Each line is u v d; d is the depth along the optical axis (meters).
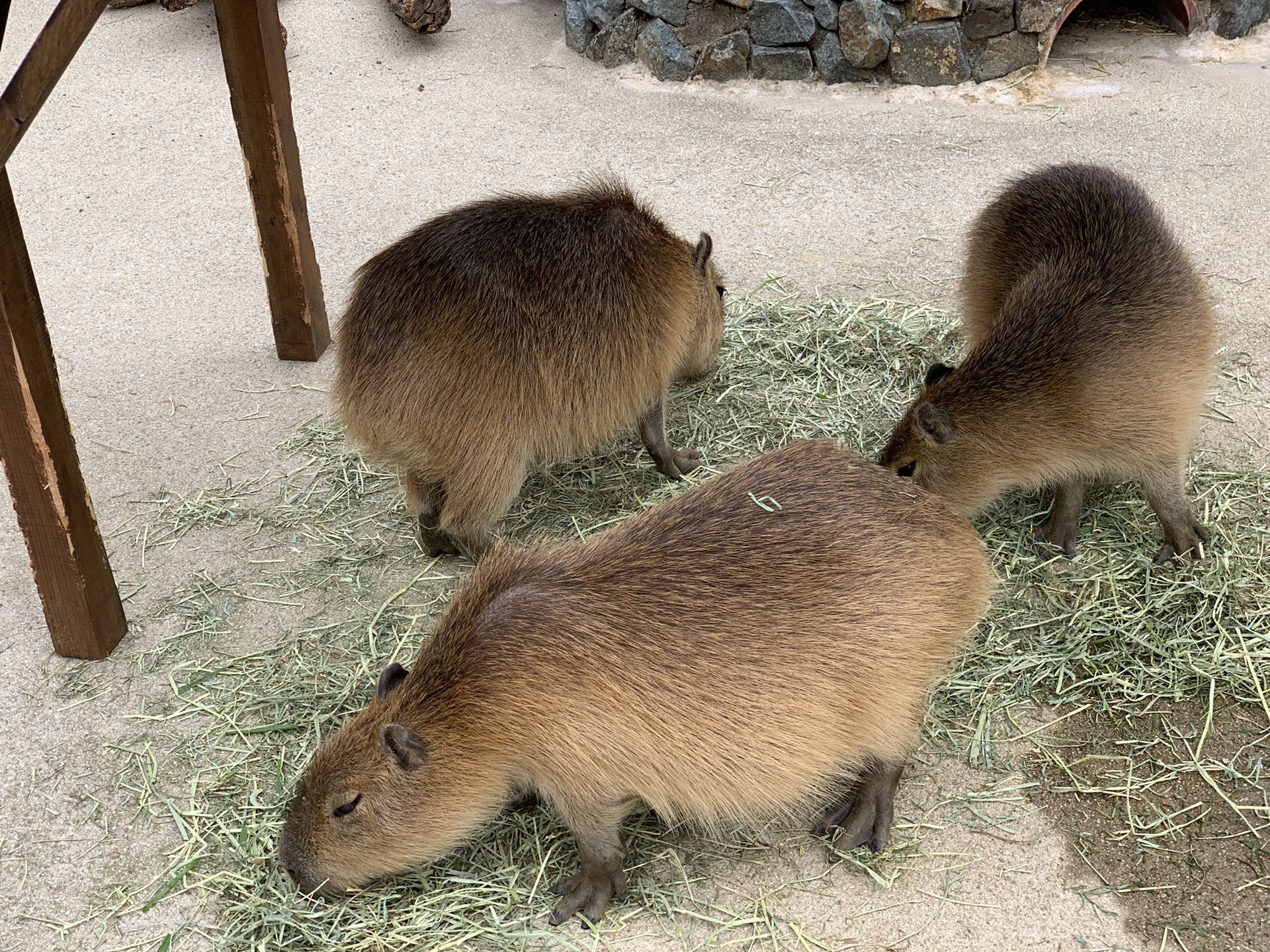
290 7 4.17
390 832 1.38
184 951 1.40
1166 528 1.91
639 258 1.94
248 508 2.15
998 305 2.18
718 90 3.63
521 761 1.38
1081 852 1.48
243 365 2.56
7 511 2.16
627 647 1.33
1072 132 3.28
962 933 1.39
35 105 1.49
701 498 1.49
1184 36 3.70
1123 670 1.73
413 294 1.80
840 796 1.55
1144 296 1.84
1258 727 1.63
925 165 3.18
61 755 1.67
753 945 1.38
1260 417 2.23
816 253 2.85
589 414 1.91
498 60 3.87
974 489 1.88
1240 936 1.37
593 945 1.39
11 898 1.47
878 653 1.37
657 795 1.36
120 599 1.86
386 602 1.93
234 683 1.78
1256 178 3.00
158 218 3.12
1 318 1.54
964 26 3.47
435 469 1.84
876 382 2.40
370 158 3.35
